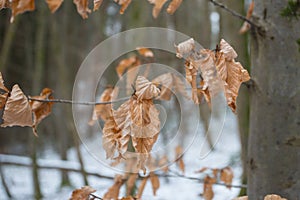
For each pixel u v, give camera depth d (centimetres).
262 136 136
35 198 602
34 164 598
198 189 554
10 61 988
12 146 1006
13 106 109
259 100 136
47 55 963
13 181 736
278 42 131
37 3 721
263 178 136
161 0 122
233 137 873
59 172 729
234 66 103
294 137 131
